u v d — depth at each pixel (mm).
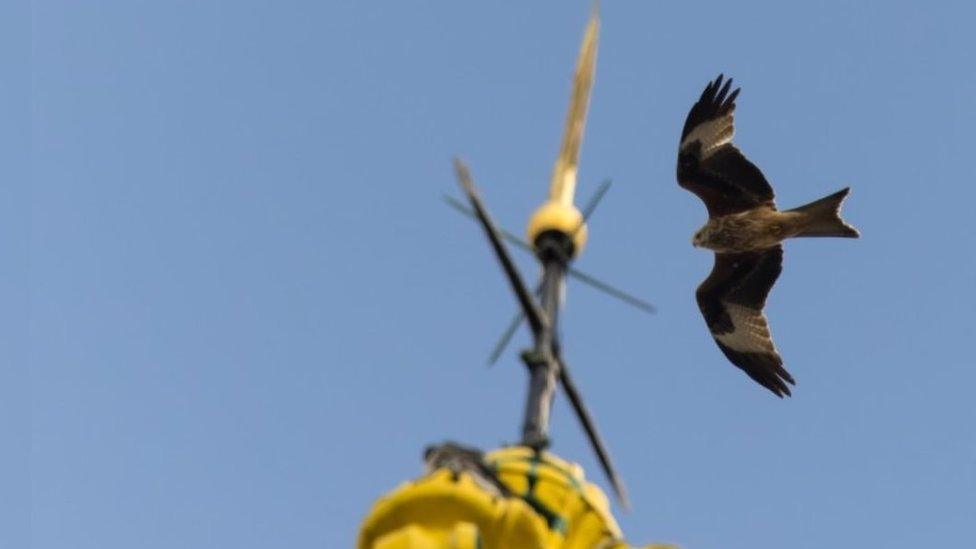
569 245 17281
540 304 16688
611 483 15758
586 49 19359
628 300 17531
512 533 13391
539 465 14617
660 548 14422
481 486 13672
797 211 23562
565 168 18266
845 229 23359
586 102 18812
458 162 16000
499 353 16219
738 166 23797
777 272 24422
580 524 14422
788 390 24156
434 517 13336
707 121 24062
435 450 13969
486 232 15977
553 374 15867
